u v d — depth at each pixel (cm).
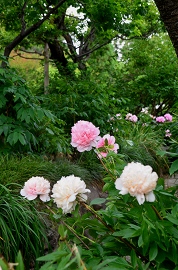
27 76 941
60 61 789
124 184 125
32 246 216
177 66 874
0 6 620
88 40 832
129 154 500
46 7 591
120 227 155
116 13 623
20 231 223
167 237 140
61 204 145
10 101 349
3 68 343
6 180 262
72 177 149
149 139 589
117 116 529
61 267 99
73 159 444
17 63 967
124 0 655
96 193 358
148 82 859
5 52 559
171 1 284
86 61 866
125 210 164
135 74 941
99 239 167
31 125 348
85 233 222
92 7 610
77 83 523
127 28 673
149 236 136
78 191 145
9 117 331
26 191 159
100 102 494
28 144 337
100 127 491
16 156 326
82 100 487
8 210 224
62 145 386
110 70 1009
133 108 830
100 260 139
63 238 132
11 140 310
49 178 309
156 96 841
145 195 126
